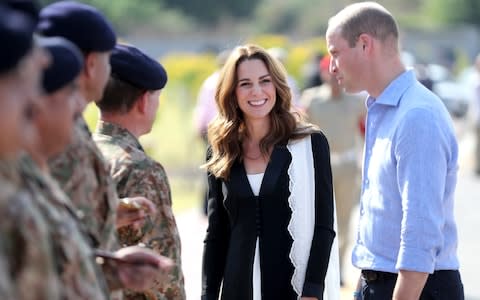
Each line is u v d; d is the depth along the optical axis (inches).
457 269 619.2
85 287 403.5
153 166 573.3
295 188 658.8
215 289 686.5
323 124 1258.6
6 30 359.9
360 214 627.2
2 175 374.9
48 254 378.0
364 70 614.2
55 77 422.3
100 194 487.2
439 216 584.4
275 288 658.8
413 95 601.6
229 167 669.3
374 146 614.2
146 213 536.7
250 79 666.2
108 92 581.0
